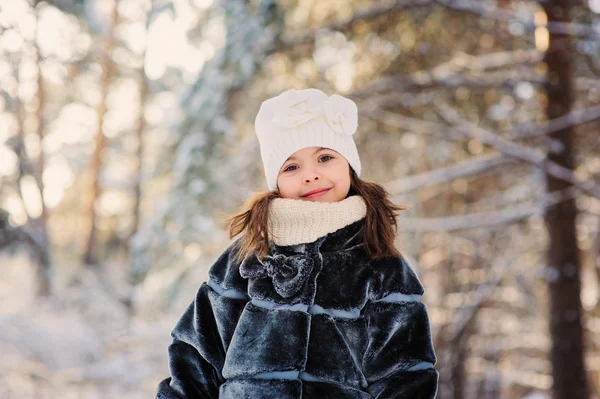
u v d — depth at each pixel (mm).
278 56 7629
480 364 12242
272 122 2191
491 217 6824
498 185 8367
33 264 16750
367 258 2084
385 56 7180
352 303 2018
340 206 2090
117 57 18391
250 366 1961
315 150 2164
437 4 6820
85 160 22172
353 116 2211
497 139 6691
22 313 12617
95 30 17812
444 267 10805
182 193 9250
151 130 18922
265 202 2139
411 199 8133
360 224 2145
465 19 6941
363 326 2012
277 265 2057
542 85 6773
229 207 9133
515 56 6973
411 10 6906
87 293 14742
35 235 16219
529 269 11023
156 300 12359
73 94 19031
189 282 11516
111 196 19406
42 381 9875
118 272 16062
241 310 2094
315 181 2139
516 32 7309
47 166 19594
